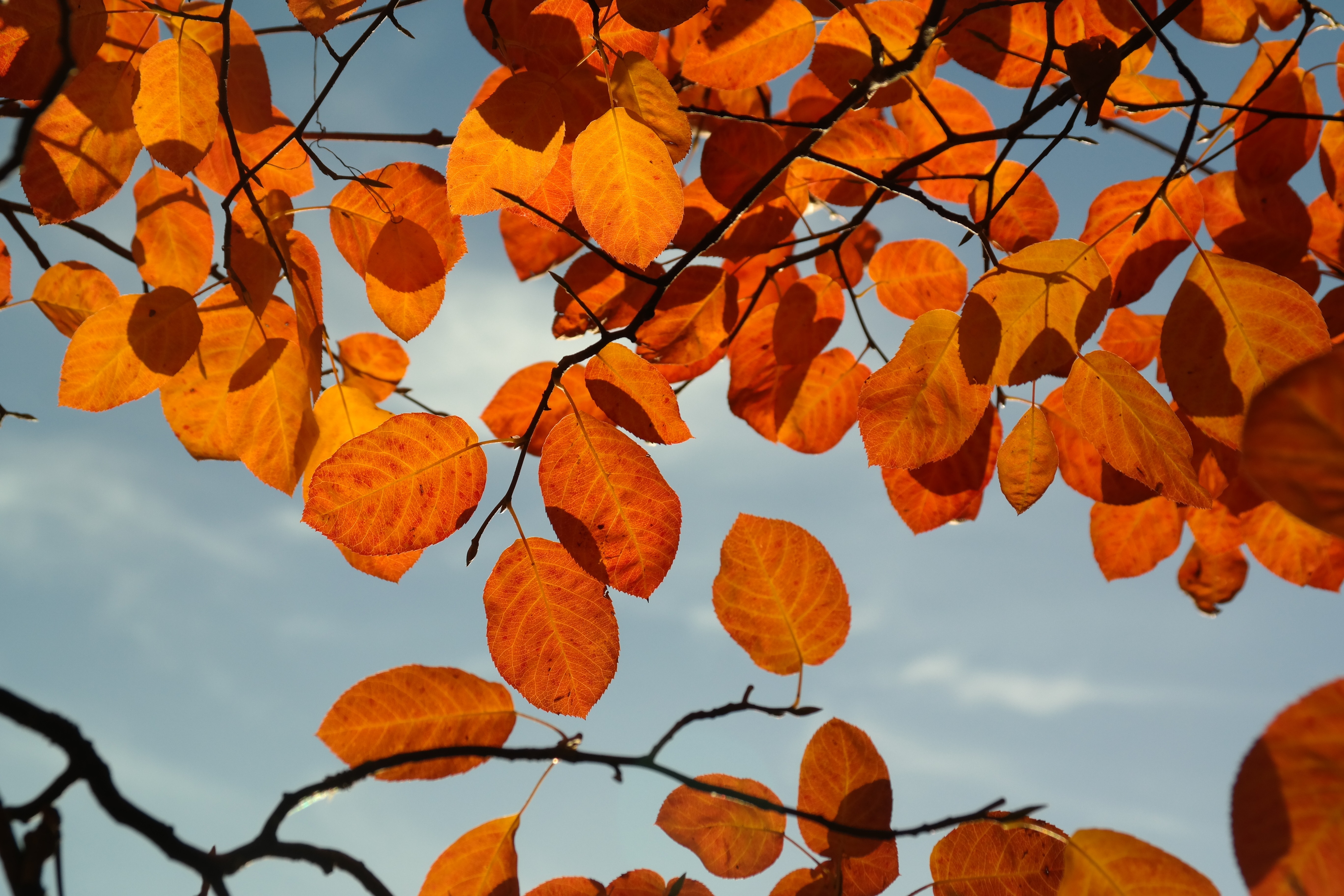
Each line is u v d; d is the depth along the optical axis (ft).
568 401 3.31
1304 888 2.58
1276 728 2.60
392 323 3.19
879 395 3.02
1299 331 2.96
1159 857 2.90
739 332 3.47
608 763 3.02
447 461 3.02
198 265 3.28
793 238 3.43
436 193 3.18
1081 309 3.01
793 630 3.14
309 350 3.20
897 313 3.51
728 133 3.36
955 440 3.02
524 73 3.03
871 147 3.44
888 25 3.28
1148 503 3.51
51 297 3.43
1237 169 3.32
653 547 3.01
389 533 3.01
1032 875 3.03
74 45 3.07
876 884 3.06
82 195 3.07
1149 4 3.32
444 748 2.97
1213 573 3.70
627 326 3.20
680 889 3.07
